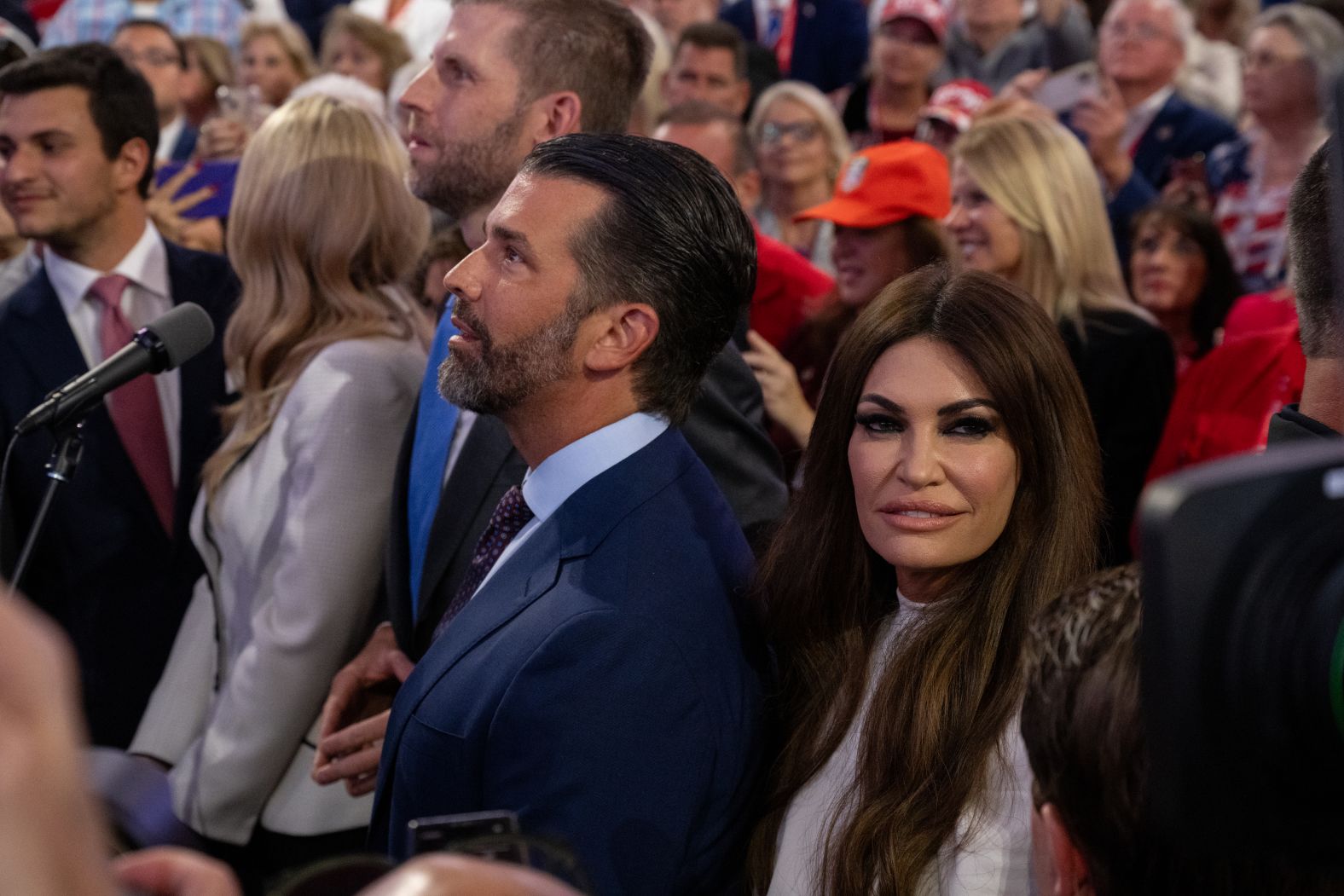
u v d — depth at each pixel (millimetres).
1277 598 1057
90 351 4852
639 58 3836
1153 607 1066
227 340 4188
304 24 12914
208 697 4277
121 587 4703
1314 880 1547
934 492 2537
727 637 2680
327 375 3875
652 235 2680
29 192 4777
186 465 4746
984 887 2395
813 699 2719
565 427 2773
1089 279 5418
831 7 10938
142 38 9445
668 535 2680
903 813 2461
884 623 2729
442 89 3670
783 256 5973
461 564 3396
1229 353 4938
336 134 4090
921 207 5480
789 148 7449
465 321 2762
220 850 3906
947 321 2555
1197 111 8195
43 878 678
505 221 2725
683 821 2545
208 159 7992
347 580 3809
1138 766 1550
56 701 694
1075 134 7535
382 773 2783
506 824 1495
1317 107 6938
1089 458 2594
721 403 3391
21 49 7086
